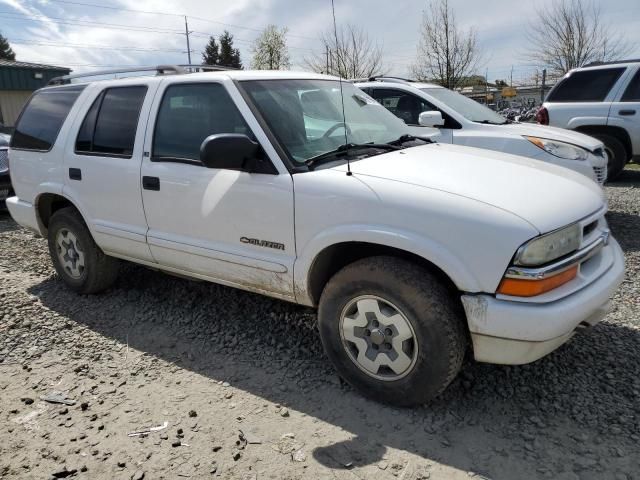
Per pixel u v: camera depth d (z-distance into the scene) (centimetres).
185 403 304
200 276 372
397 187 276
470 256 253
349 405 296
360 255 310
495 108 3644
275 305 422
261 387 318
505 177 292
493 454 254
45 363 353
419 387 275
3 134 956
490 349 261
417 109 680
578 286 264
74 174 429
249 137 327
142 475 248
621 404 284
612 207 716
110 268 451
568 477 237
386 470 246
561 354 335
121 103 407
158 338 385
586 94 903
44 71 2370
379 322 283
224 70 406
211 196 340
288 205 305
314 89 378
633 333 358
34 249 621
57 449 268
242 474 247
